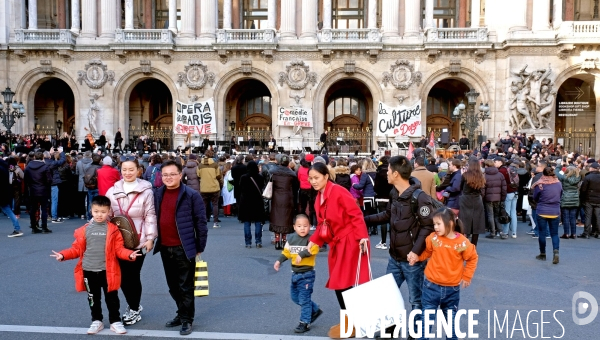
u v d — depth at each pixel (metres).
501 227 14.87
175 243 6.77
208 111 34.50
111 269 6.62
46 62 34.62
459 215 11.43
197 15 35.66
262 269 10.47
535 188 11.37
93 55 34.81
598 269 10.59
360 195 13.59
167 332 6.84
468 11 38.69
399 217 6.52
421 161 10.55
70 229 15.16
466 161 15.68
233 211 19.34
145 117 40.81
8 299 8.26
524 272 10.27
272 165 14.31
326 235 6.55
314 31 34.66
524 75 32.53
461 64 33.81
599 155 33.97
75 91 35.00
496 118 33.78
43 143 28.05
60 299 8.28
